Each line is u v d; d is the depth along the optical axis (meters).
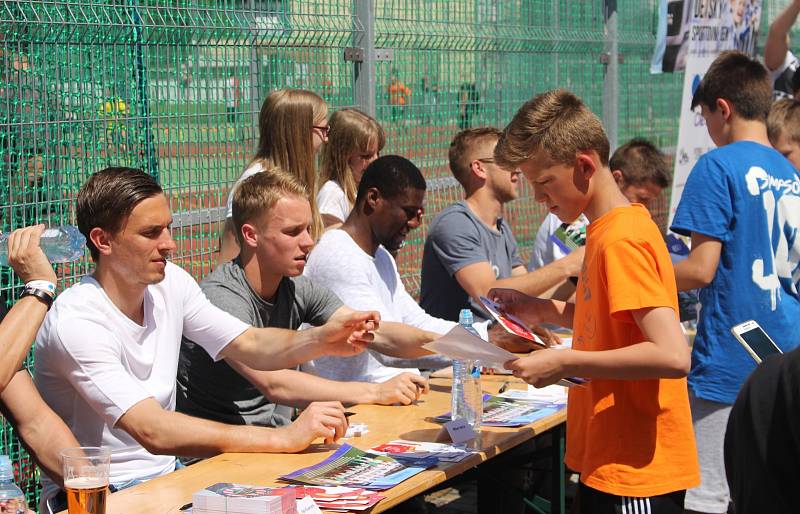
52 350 3.18
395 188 4.11
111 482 3.28
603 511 2.95
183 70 4.45
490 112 6.40
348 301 4.11
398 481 2.92
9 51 3.77
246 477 2.98
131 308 3.30
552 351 2.86
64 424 3.12
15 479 3.96
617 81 7.66
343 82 5.36
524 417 3.63
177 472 3.03
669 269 2.89
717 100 4.16
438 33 5.95
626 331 2.90
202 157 4.58
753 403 1.83
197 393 3.75
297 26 5.04
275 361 3.59
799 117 4.92
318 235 4.73
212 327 3.57
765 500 1.79
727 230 3.93
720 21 7.30
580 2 7.27
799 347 1.84
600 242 2.90
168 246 3.26
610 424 2.93
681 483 2.91
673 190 6.98
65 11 3.98
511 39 6.52
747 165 3.93
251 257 3.76
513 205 6.92
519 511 4.37
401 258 5.97
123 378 3.16
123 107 4.20
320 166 5.27
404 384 3.85
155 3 4.30
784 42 7.79
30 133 3.86
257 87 4.86
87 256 4.10
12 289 3.85
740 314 3.94
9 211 3.79
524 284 4.66
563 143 2.91
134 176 3.22
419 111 5.88
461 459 3.15
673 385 2.93
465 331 2.94
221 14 4.62
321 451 3.25
